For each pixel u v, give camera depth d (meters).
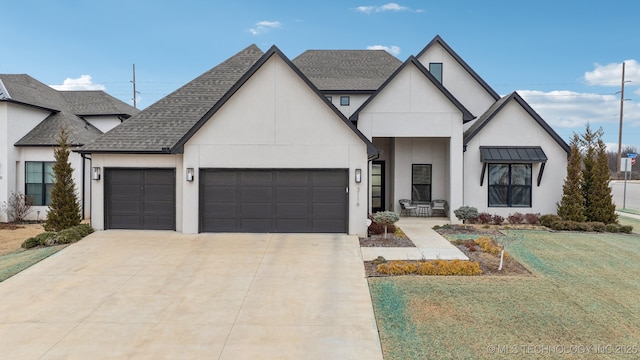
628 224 18.44
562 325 7.01
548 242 13.37
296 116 13.92
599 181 16.50
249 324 7.20
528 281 9.29
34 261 10.93
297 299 8.34
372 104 16.50
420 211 18.39
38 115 20.94
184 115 16.06
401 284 9.11
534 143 17.50
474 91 19.53
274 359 6.00
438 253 11.62
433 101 16.44
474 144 17.55
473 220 16.52
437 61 19.56
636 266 10.64
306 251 11.80
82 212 19.48
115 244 12.62
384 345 6.37
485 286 8.94
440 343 6.39
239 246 12.37
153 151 14.27
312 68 21.95
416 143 18.44
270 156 13.98
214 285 9.17
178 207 14.50
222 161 14.03
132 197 14.66
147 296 8.55
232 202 14.14
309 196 14.05
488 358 5.94
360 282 9.28
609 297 8.32
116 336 6.76
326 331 6.91
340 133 13.91
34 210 19.69
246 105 13.95
